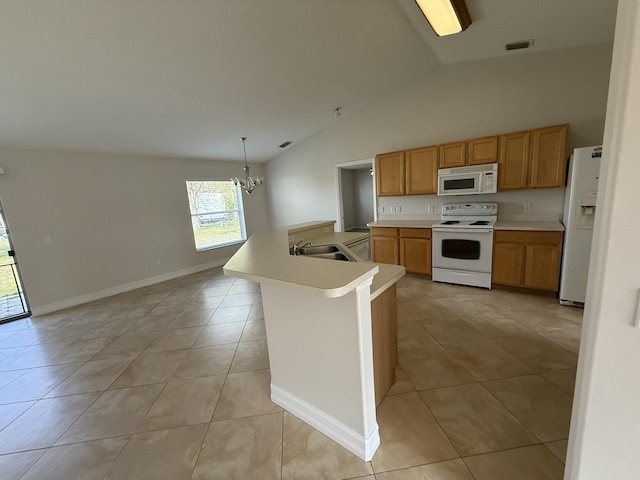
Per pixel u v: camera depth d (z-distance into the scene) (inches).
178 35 88.3
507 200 146.9
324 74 133.3
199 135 172.2
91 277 167.5
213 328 121.9
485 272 138.7
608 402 30.4
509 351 88.7
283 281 47.4
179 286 186.7
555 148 121.9
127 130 145.2
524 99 135.5
